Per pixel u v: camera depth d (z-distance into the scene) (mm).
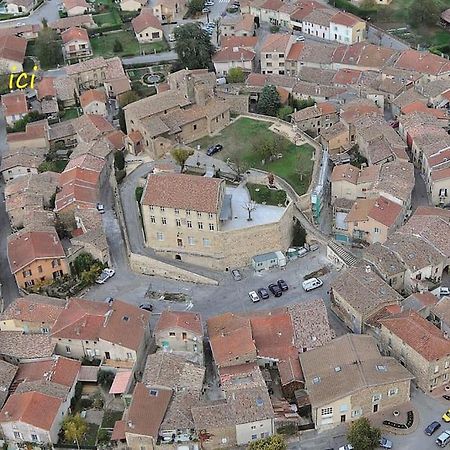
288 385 118750
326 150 184125
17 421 112062
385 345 126562
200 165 174875
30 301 136250
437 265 143250
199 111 188500
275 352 124625
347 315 134000
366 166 179125
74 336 127062
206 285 149375
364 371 114875
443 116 198500
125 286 149625
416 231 148750
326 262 152375
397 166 171375
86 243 152875
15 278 151875
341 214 163500
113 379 124250
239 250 152250
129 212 166125
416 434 112188
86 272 149625
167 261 154875
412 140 188000
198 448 111188
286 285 145500
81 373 125188
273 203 159750
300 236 157750
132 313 131750
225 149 182750
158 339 129250
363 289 133500
